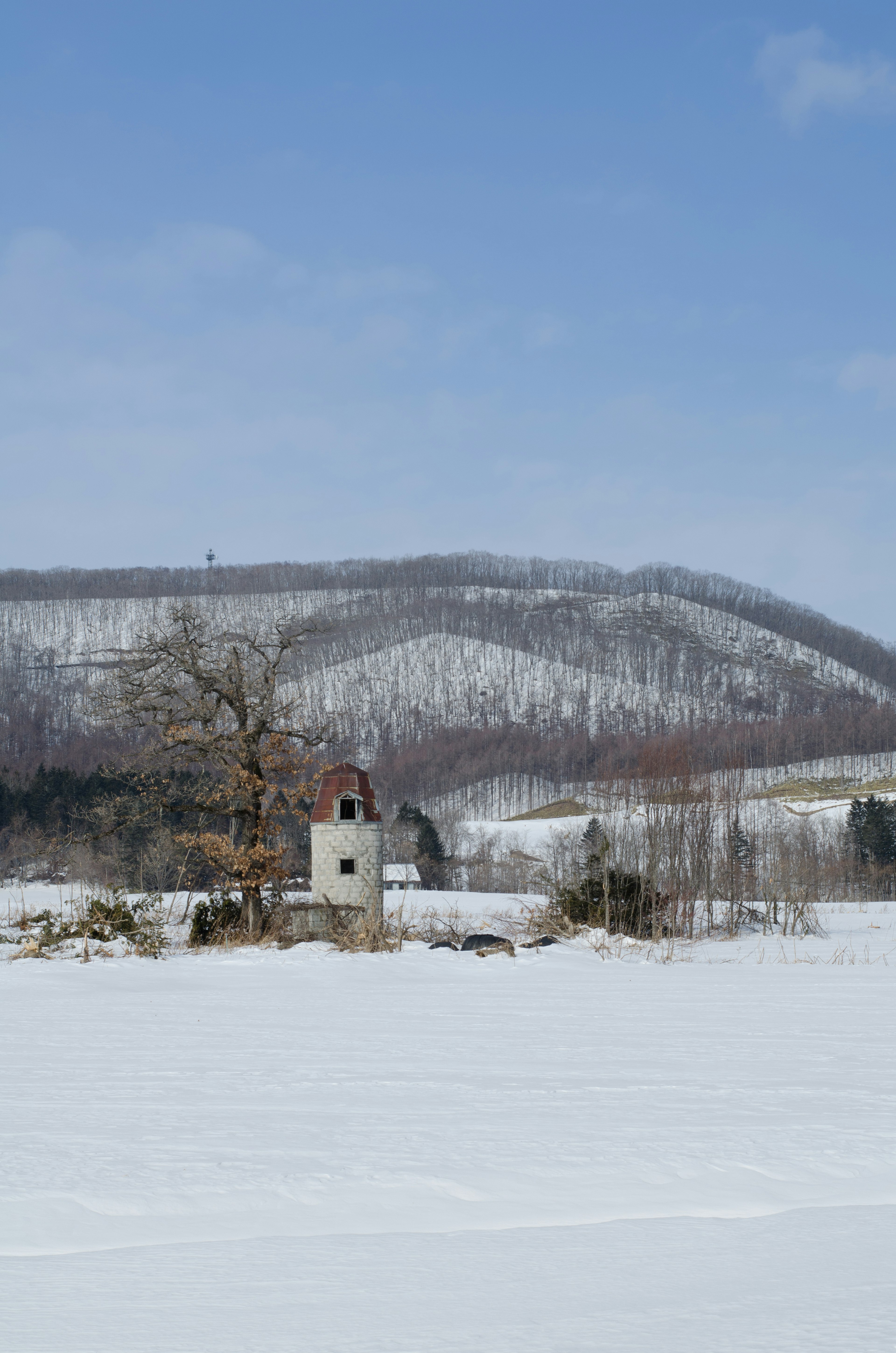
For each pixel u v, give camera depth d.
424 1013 17.89
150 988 22.30
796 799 128.62
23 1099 10.76
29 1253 6.38
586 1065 12.64
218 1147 8.76
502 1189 7.67
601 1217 7.09
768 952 33.22
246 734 36.25
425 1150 8.63
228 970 25.80
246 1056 13.36
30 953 28.42
